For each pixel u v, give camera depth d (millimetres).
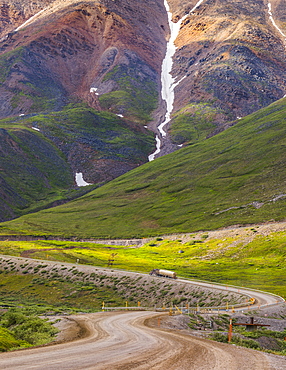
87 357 19484
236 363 18344
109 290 96750
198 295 77812
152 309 69750
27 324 39125
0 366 16906
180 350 21938
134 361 18297
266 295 75000
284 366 18141
